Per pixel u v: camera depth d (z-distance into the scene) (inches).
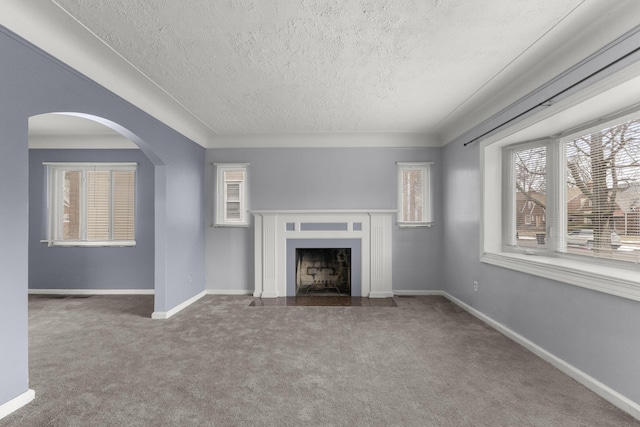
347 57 102.2
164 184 154.1
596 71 84.5
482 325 142.7
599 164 104.7
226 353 113.2
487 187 147.3
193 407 80.8
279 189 202.7
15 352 79.0
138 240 204.5
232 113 157.2
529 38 90.8
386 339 126.2
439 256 199.6
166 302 154.7
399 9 78.4
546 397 85.2
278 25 85.0
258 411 79.2
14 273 78.7
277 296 195.9
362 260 196.7
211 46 95.5
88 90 102.2
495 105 136.9
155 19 82.1
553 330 104.9
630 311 78.7
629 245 94.1
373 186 200.8
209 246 203.6
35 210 204.5
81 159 205.6
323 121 170.9
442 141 195.8
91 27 85.7
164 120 151.6
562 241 120.3
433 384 92.0
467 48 96.5
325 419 76.0
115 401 83.3
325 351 115.0
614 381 82.9
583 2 75.4
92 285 204.4
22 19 77.7
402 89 127.5
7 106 76.1
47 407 80.4
